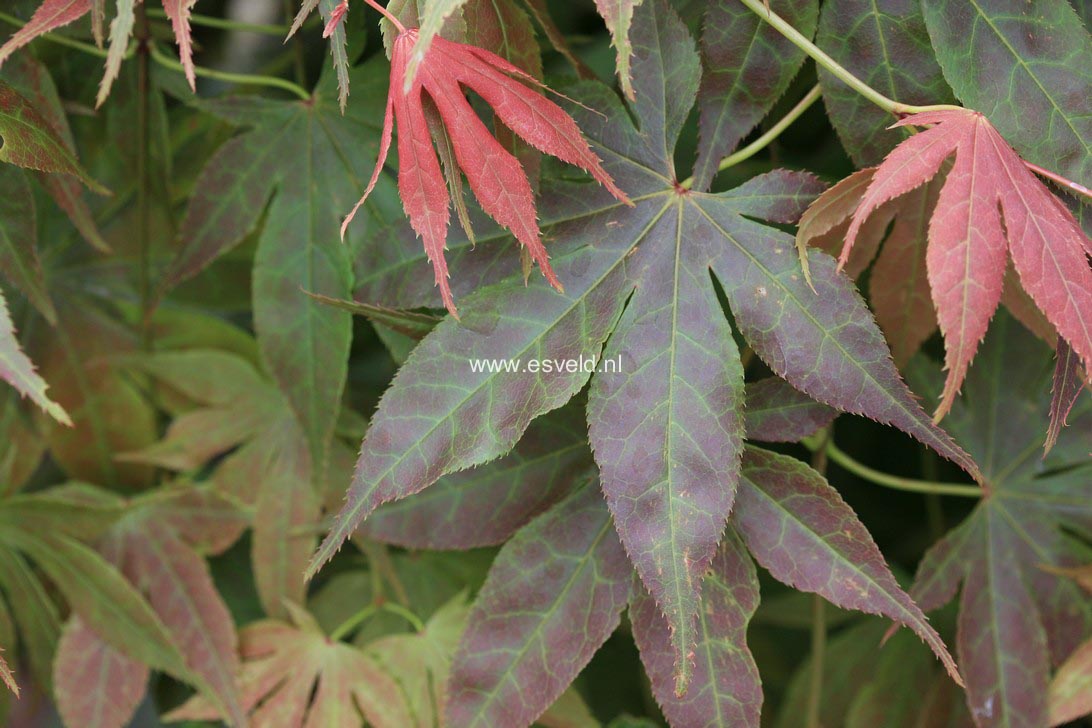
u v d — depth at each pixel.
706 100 0.39
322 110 0.42
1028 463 0.43
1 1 0.40
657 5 0.38
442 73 0.36
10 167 0.39
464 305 0.37
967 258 0.35
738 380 0.37
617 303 0.37
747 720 0.38
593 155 0.36
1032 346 0.43
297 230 0.42
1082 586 0.42
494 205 0.36
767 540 0.38
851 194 0.36
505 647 0.39
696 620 0.38
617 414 0.37
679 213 0.38
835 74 0.37
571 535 0.39
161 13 0.43
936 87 0.38
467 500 0.41
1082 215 0.37
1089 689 0.41
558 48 0.39
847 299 0.37
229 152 0.42
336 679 0.43
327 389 0.42
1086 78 0.37
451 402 0.37
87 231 0.41
